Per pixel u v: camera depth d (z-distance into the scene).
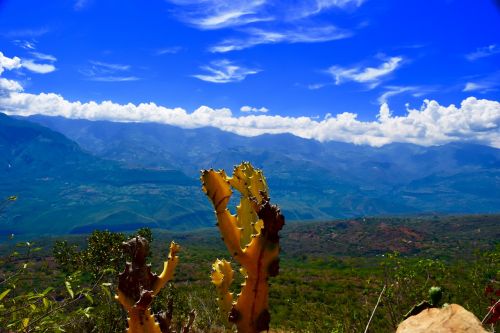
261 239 1.56
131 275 1.66
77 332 5.17
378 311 6.15
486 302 5.47
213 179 1.59
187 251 96.88
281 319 9.84
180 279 43.31
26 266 4.14
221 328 6.50
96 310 5.63
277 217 1.54
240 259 1.57
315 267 75.31
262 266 1.56
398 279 5.90
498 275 6.11
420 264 6.26
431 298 2.24
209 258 76.88
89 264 9.92
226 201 1.60
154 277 1.71
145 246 1.71
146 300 1.60
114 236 10.34
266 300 1.59
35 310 3.89
